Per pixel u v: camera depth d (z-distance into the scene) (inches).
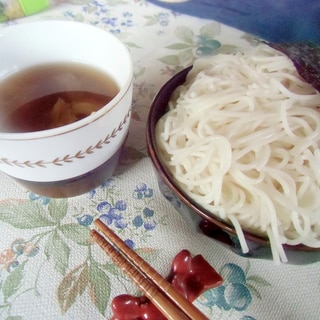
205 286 6.3
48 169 6.2
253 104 7.5
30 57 7.8
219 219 6.4
